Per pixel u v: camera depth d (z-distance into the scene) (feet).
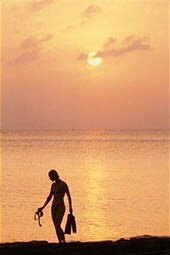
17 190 279.69
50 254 83.05
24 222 181.88
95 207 220.23
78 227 174.60
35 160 530.68
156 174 379.55
